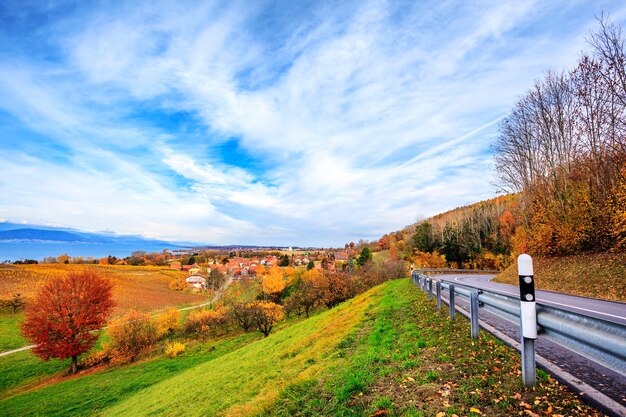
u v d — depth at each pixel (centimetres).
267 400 645
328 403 535
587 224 2267
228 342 5097
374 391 523
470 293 682
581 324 310
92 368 4366
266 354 1634
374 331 1004
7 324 6284
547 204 2927
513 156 3656
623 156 2169
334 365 749
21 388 3850
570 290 1839
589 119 2656
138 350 4641
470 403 405
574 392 376
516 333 693
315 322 2127
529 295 401
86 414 2444
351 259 11456
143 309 7975
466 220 8569
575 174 2702
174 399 1475
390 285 2581
